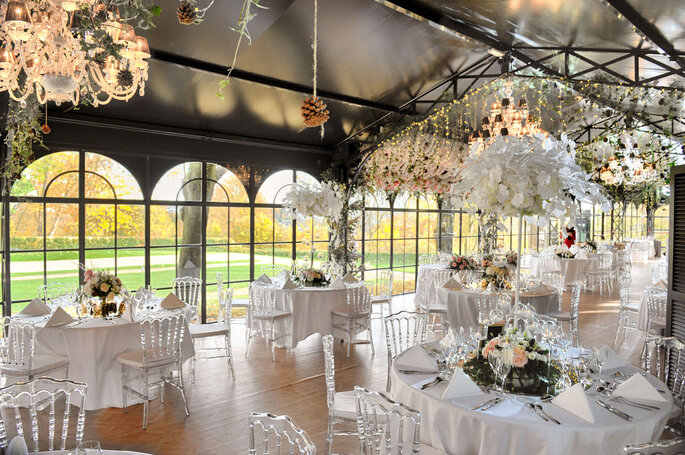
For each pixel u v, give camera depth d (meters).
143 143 7.21
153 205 7.47
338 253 9.59
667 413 2.50
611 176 9.41
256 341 7.11
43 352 4.67
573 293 6.26
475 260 8.63
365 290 6.71
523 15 5.56
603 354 3.22
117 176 7.07
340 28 5.91
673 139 9.23
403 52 6.81
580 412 2.41
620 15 4.49
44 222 6.49
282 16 5.48
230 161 8.22
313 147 9.34
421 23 6.21
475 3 5.47
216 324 5.75
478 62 7.75
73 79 3.33
